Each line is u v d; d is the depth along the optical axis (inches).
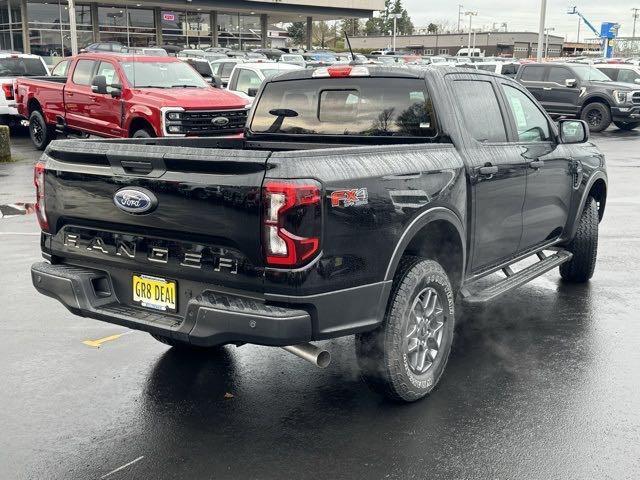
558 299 249.1
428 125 182.2
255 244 134.6
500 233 201.9
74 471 137.6
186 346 201.5
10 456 143.2
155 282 153.2
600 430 152.9
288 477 135.1
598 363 190.5
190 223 142.0
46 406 165.3
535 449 144.7
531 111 225.5
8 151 584.7
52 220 169.5
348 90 194.7
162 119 485.1
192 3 1712.6
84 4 1642.5
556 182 229.8
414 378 162.7
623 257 305.9
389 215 150.5
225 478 135.0
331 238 137.6
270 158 133.2
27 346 202.2
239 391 173.9
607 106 863.7
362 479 134.3
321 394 172.1
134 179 148.6
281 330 133.6
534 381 178.9
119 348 201.9
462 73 194.4
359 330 147.1
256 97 213.9
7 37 1656.0
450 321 172.7
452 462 140.0
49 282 165.2
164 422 157.8
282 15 2006.6
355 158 146.3
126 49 1107.3
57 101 590.9
